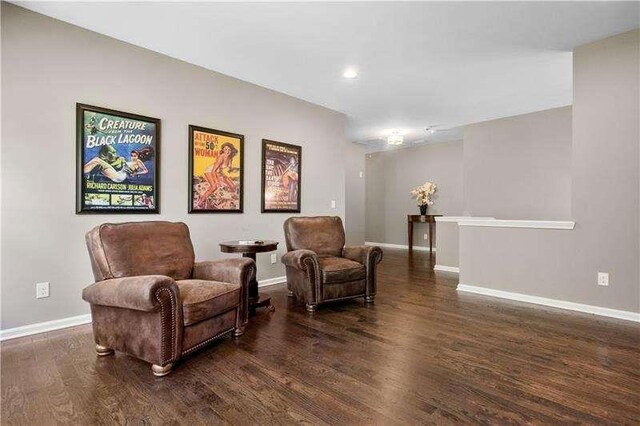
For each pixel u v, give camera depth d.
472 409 1.71
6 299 2.59
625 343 2.53
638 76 2.98
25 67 2.65
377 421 1.61
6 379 1.99
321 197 5.19
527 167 5.51
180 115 3.59
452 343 2.54
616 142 3.10
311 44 3.23
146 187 3.32
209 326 2.35
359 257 3.73
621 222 3.10
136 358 2.27
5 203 2.58
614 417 1.63
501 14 2.74
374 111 5.43
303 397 1.81
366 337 2.66
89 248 2.42
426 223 8.16
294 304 3.59
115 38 3.12
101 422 1.60
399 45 3.25
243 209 4.17
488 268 4.02
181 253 2.76
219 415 1.65
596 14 2.74
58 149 2.81
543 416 1.65
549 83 4.21
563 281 3.46
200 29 2.96
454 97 4.74
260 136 4.36
